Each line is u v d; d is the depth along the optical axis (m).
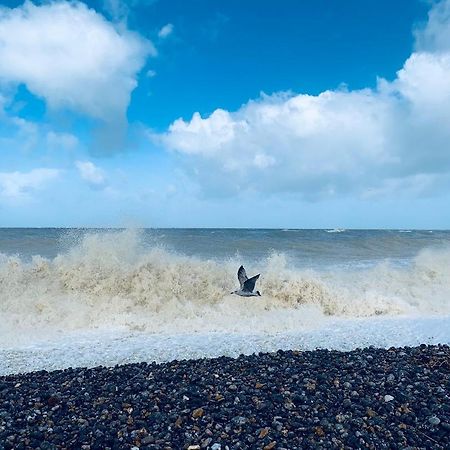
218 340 11.76
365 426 6.66
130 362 10.06
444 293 17.06
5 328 12.22
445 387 8.10
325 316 14.52
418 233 56.03
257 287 15.70
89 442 6.23
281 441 6.23
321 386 7.99
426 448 6.16
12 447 6.10
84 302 14.16
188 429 6.55
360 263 23.03
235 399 7.48
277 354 10.16
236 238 34.47
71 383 8.30
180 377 8.56
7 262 16.22
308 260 23.86
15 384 8.25
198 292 15.34
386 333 12.55
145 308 14.26
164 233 45.03
